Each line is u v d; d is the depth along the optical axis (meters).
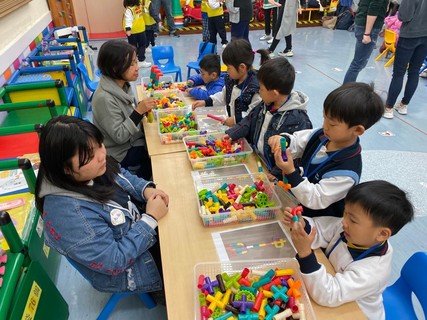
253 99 2.04
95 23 7.21
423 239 2.07
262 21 7.95
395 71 3.36
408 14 3.02
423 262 1.10
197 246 1.19
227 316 0.93
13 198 1.73
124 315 1.66
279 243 1.20
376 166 2.78
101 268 1.13
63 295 1.77
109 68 1.96
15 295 1.16
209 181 1.53
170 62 4.31
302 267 0.99
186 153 1.79
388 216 0.93
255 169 1.63
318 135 1.35
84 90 3.94
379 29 3.48
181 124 2.05
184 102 2.51
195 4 7.50
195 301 0.98
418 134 3.28
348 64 5.41
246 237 1.23
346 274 0.99
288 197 1.37
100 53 1.95
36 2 4.09
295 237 0.98
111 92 1.99
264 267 1.09
